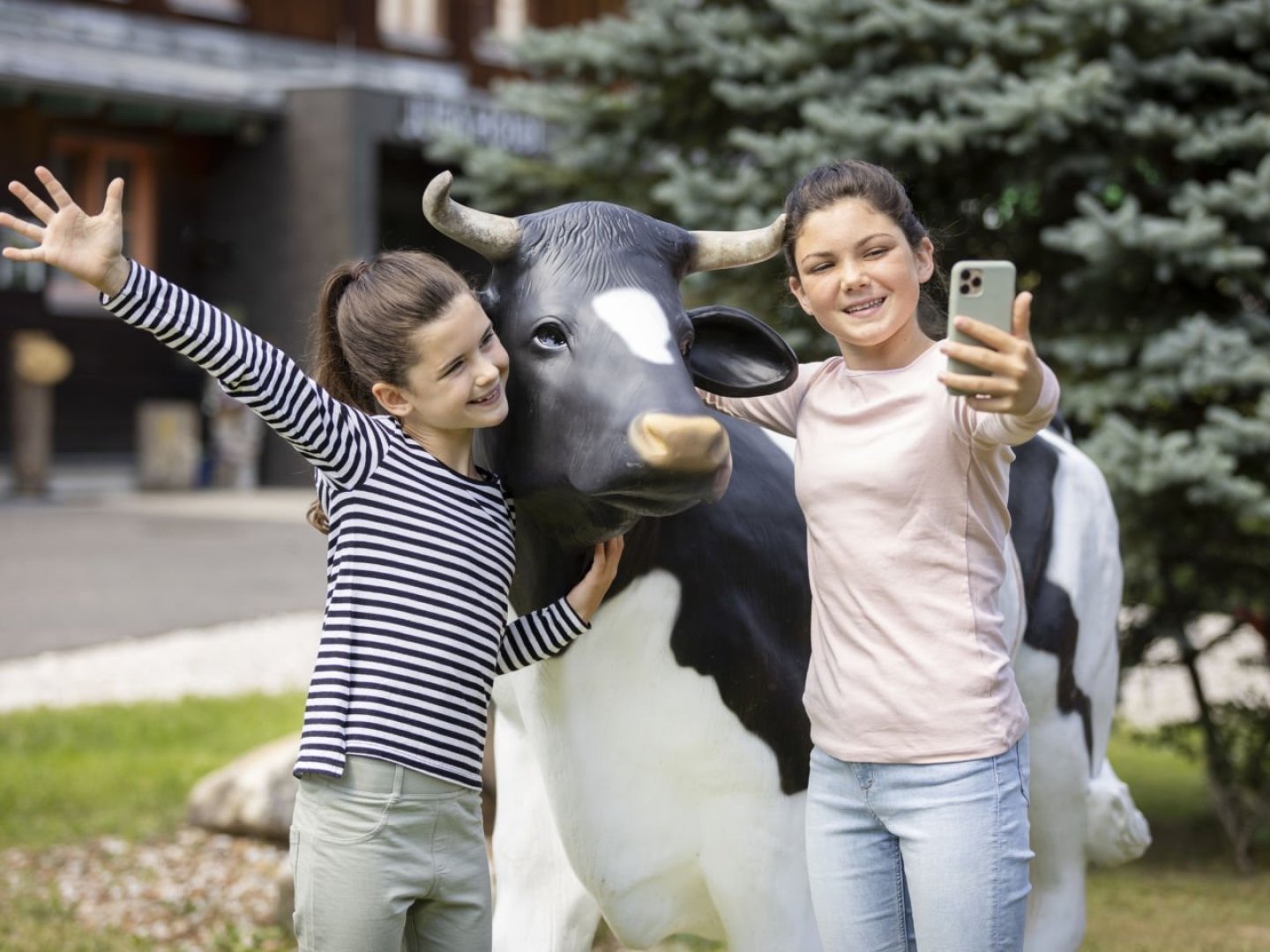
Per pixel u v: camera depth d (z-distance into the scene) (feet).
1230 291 17.87
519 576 8.36
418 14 66.85
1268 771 18.69
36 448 53.06
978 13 18.12
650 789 8.36
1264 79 17.52
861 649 7.63
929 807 7.43
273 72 61.11
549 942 9.12
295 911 7.78
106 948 14.83
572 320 7.41
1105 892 16.85
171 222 59.31
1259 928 15.52
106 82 52.47
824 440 7.84
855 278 7.58
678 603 8.16
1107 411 17.76
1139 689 27.40
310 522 8.57
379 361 7.64
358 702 7.54
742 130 18.39
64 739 23.67
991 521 7.66
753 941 8.54
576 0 70.23
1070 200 18.84
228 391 7.51
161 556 41.22
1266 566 17.97
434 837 7.63
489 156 21.39
